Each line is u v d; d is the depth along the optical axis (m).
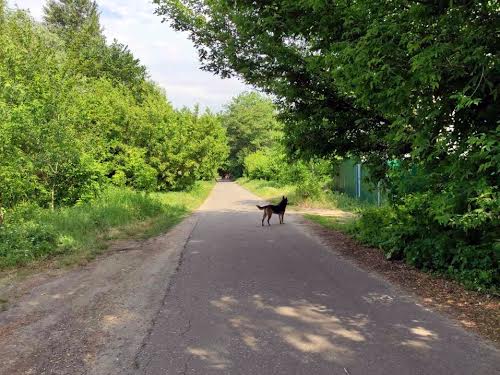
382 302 5.71
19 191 12.17
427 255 7.43
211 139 33.41
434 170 6.06
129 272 7.74
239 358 4.07
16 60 13.92
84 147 14.83
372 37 5.41
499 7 4.60
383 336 4.54
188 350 4.28
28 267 8.17
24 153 12.20
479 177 5.26
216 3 9.20
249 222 15.21
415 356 4.03
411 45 4.82
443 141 5.26
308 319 5.11
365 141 9.20
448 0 4.73
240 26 8.61
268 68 9.32
